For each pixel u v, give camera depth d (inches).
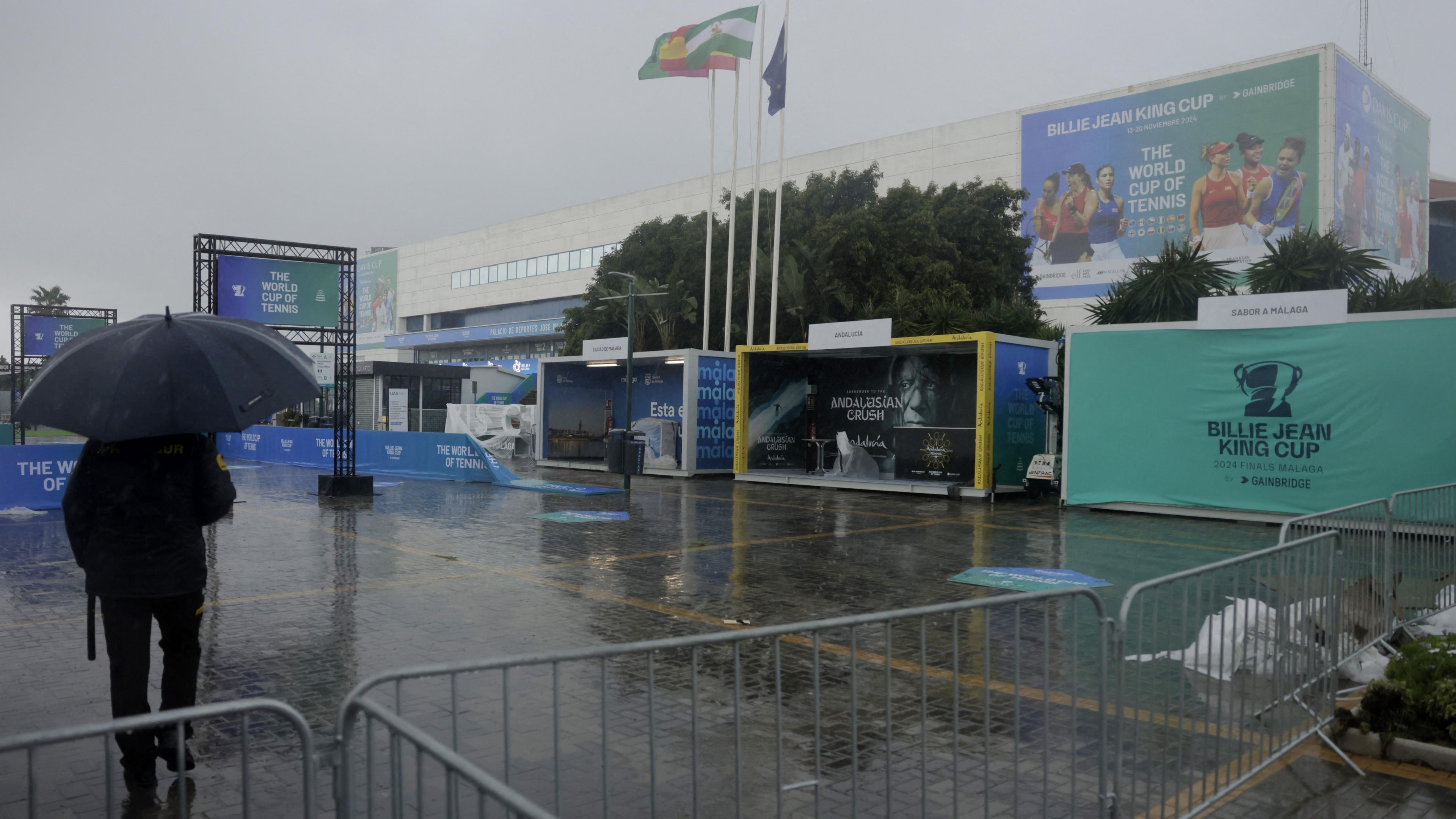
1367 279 756.0
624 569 386.3
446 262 3501.5
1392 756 176.7
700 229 1517.0
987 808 134.6
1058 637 273.4
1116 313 805.2
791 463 930.7
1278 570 181.5
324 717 196.9
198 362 151.1
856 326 794.2
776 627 117.6
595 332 1606.8
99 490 153.7
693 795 111.4
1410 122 1894.7
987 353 723.4
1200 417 610.5
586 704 205.3
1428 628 249.9
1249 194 1633.9
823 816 148.9
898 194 1353.3
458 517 561.3
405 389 1455.5
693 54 1277.1
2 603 312.7
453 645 258.2
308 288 618.8
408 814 150.5
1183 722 163.6
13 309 1067.9
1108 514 634.2
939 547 466.6
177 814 149.0
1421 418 525.3
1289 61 1596.9
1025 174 1948.8
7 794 156.0
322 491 673.6
